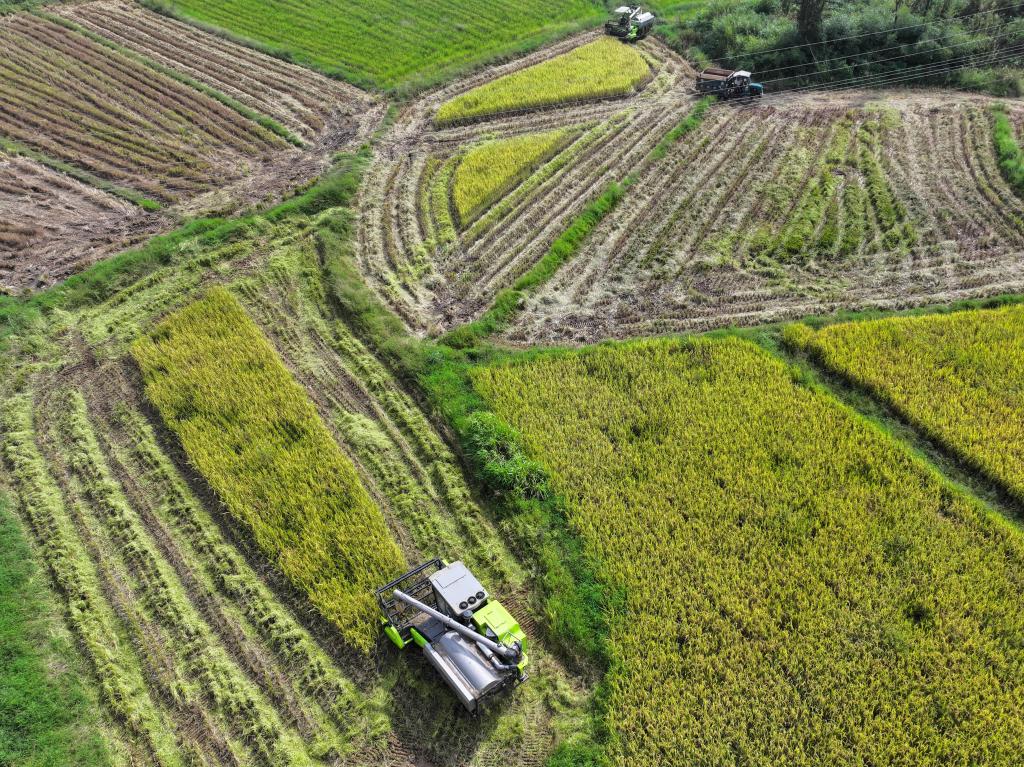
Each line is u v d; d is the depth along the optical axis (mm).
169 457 26266
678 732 18391
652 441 26109
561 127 46844
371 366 30109
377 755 18750
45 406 27953
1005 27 52406
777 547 22516
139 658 20609
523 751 18875
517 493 24750
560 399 28094
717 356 29656
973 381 28125
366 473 25953
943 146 43719
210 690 19859
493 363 30062
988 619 20578
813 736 18266
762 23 55844
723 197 40188
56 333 30656
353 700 19703
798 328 30984
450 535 24016
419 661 20578
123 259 33594
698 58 55125
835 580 21562
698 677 19516
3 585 21750
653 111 48562
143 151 42219
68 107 45406
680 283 34500
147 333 31016
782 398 27656
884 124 46031
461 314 32844
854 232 37031
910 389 27828
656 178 41906
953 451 25750
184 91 48062
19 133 42594
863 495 23969
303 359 30469
